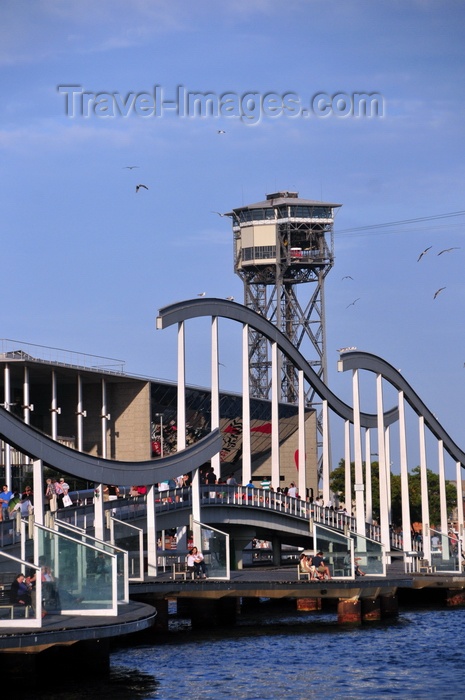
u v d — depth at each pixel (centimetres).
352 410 13925
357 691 5903
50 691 5547
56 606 5788
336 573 8650
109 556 5803
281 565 12506
